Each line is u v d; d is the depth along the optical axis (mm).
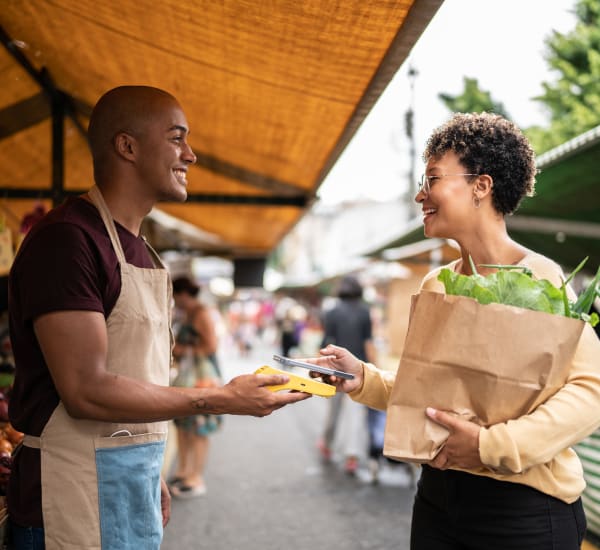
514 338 1678
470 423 1728
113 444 1819
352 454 6969
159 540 1945
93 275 1752
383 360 17344
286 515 5496
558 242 6875
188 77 3500
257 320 37969
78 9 3043
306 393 1827
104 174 1930
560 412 1680
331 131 3750
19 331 1807
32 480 1796
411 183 15477
